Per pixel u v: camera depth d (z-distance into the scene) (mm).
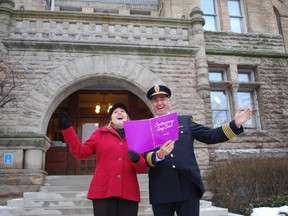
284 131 11656
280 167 8938
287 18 16984
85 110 13445
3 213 6809
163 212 2863
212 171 9438
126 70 10320
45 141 9289
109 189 3047
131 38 10789
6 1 10203
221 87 12062
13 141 8930
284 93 12195
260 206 8109
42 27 10344
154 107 3281
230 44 12516
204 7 13945
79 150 3211
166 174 2902
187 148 3018
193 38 11258
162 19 11180
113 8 17047
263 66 12375
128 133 2891
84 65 10086
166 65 10703
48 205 7289
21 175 8688
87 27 10625
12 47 9875
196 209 2826
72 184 9227
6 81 9438
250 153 10812
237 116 2795
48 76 9789
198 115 10398
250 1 14031
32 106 9422
